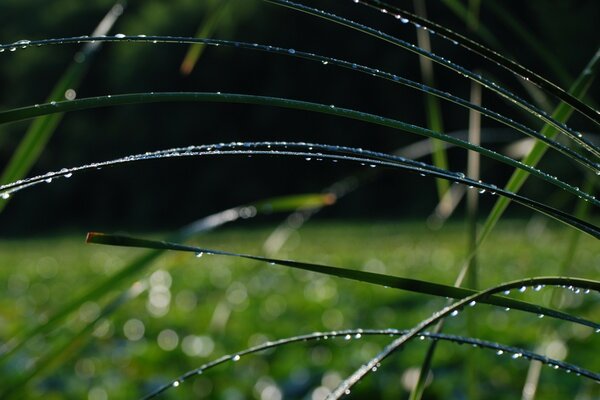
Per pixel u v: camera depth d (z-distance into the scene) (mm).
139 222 32844
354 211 29062
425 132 1095
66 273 11766
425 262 11266
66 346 1704
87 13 35250
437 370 4520
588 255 9797
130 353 5305
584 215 1780
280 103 1070
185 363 5184
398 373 4520
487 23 18078
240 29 29703
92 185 33562
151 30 31422
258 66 30359
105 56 33219
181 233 1827
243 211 1936
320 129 29594
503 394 3826
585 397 3629
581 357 4176
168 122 31859
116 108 32188
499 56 1103
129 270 1654
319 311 7090
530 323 5617
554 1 5117
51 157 34000
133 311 7445
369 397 4250
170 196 32562
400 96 27562
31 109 995
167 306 7746
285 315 6980
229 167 31688
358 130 28859
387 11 1101
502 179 22547
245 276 10617
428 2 22766
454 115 24875
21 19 36125
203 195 32031
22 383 1708
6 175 1604
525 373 4180
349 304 7371
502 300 1061
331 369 4629
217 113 31172
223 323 2979
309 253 13852
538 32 13008
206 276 10711
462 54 24359
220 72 31125
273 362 5137
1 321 6301
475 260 1515
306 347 5523
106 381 4629
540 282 1051
